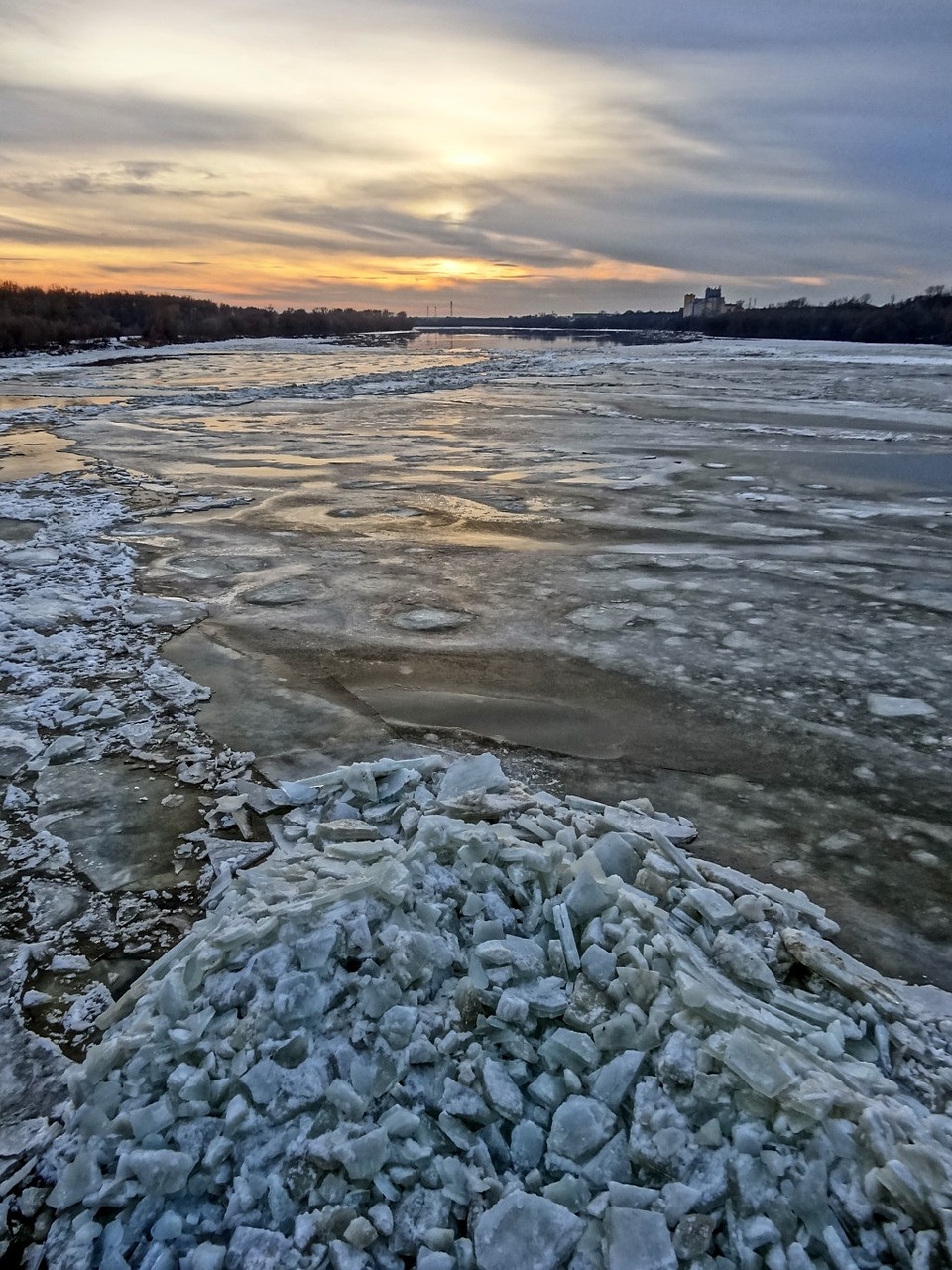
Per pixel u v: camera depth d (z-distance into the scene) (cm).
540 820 405
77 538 1069
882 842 446
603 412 2472
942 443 1900
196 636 739
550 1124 262
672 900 352
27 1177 257
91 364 4841
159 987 303
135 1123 257
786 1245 225
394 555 1014
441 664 679
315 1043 279
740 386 3256
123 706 594
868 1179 233
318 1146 248
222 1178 246
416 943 303
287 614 795
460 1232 238
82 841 440
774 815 471
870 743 553
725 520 1209
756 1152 241
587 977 300
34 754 528
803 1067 259
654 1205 234
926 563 989
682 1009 280
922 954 363
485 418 2352
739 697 623
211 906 387
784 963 329
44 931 376
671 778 509
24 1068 302
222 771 508
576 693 628
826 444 1898
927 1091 275
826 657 700
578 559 1005
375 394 2986
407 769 475
